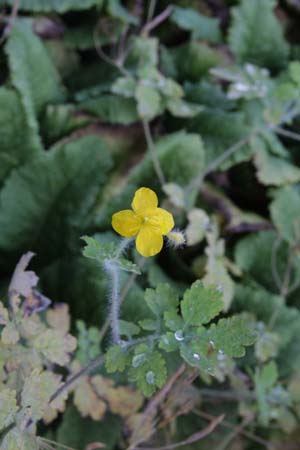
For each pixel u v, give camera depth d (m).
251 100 0.68
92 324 0.54
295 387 0.57
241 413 0.55
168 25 0.73
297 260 0.64
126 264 0.35
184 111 0.63
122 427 0.54
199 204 0.64
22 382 0.40
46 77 0.63
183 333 0.36
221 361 0.51
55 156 0.59
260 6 0.73
